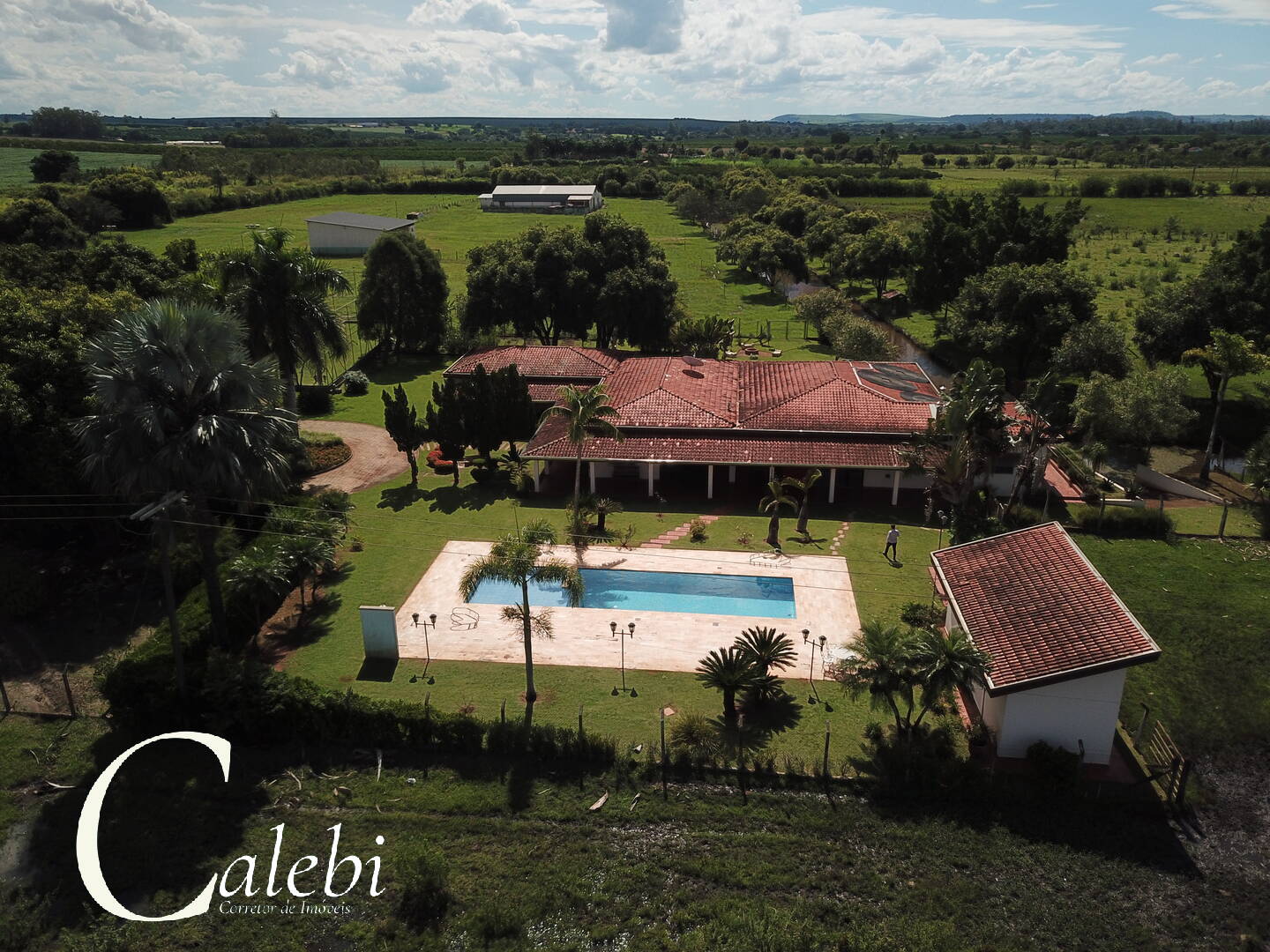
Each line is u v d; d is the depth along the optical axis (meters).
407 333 78.19
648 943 22.23
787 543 44.41
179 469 29.06
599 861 24.78
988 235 83.88
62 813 26.56
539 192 180.62
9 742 29.53
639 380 58.19
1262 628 36.78
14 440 38.16
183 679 29.72
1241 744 29.83
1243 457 57.22
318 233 129.75
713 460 48.53
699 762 28.19
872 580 40.47
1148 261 112.38
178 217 160.88
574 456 48.34
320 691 29.75
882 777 27.55
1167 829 25.89
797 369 59.25
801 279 114.69
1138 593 39.66
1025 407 45.56
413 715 29.00
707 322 76.19
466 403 50.59
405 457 56.22
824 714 31.08
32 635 35.75
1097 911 23.19
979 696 31.00
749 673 30.45
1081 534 45.88
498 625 36.97
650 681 33.06
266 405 32.84
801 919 22.83
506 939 22.39
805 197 147.00
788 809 26.53
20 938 22.44
